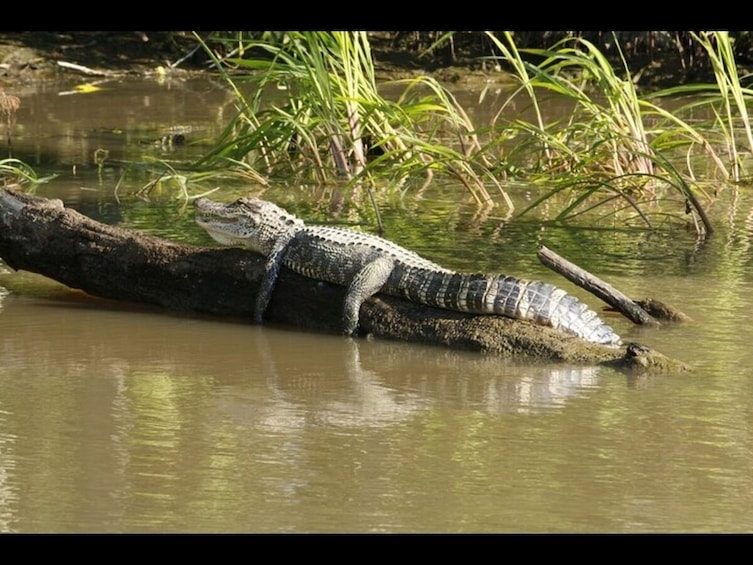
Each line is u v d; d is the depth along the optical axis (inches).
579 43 2760.8
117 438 808.3
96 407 874.8
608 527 669.9
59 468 753.0
